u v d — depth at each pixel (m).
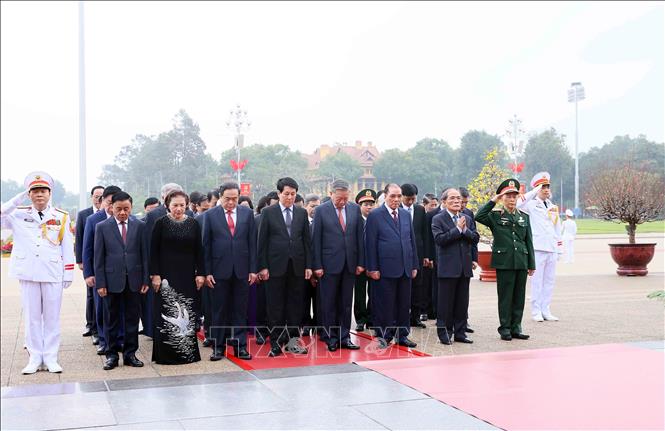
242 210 6.46
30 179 5.89
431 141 57.56
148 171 51.72
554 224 8.50
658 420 4.03
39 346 5.85
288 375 5.39
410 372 5.41
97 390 4.99
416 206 8.23
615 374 5.22
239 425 4.08
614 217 13.42
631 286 12.00
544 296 8.28
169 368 5.82
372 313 7.07
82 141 18.53
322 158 66.94
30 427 4.10
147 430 4.02
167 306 5.99
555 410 4.26
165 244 6.01
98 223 6.00
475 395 4.66
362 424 4.05
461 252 6.83
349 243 6.57
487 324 8.12
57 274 5.88
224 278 6.25
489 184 13.13
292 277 6.46
